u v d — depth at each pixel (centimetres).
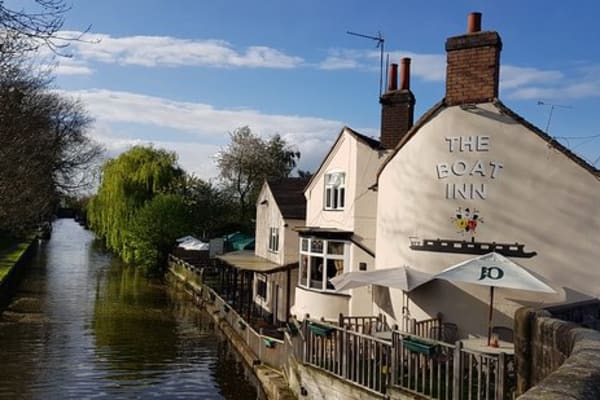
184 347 2467
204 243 4622
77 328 2755
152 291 4056
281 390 1578
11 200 1806
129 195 5438
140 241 5016
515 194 1357
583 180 1300
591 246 1287
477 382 1009
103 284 4275
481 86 1405
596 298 1275
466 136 1420
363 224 1969
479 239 1389
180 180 5506
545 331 699
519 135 1360
